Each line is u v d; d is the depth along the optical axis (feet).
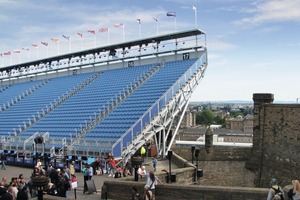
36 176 53.47
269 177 94.53
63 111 154.40
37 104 178.60
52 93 186.39
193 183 85.40
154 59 169.78
